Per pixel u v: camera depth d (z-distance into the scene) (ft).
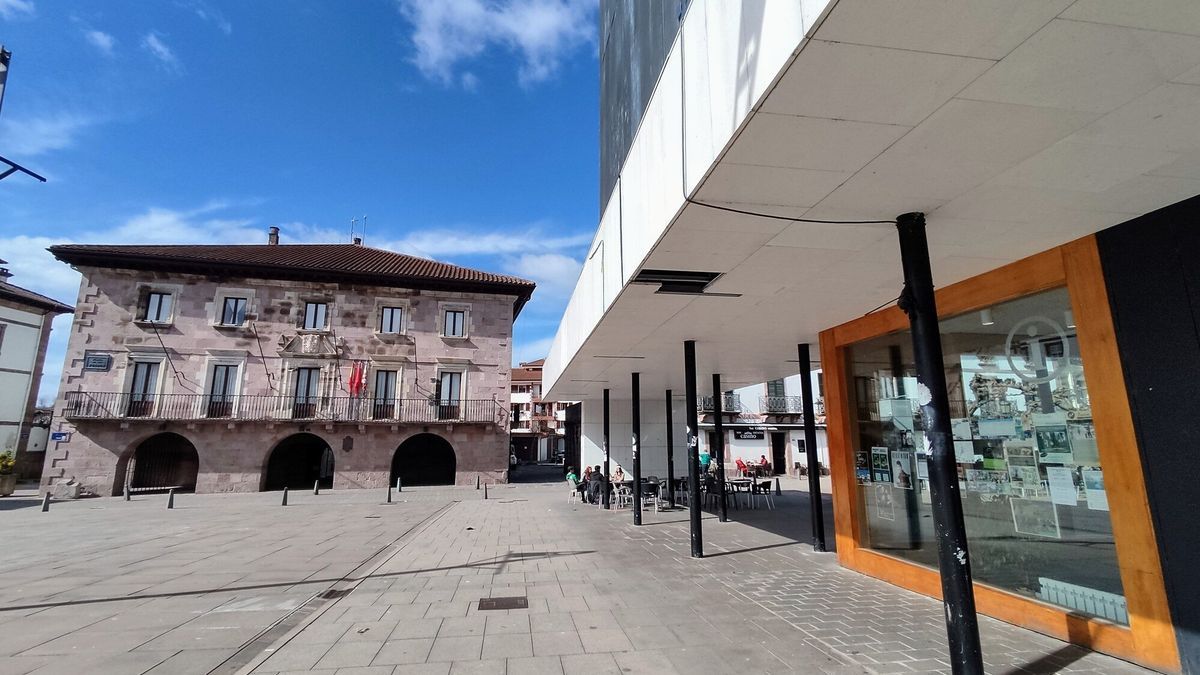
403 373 97.71
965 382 20.88
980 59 8.53
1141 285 14.65
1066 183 12.73
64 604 21.88
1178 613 13.53
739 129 10.43
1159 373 14.19
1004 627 17.66
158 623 19.35
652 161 16.90
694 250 17.02
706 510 52.37
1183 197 13.56
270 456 94.94
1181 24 7.70
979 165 11.87
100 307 88.74
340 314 96.99
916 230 14.37
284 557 31.71
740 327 28.19
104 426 85.25
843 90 9.34
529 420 217.56
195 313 91.81
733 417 110.63
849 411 27.22
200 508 61.41
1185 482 13.53
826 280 20.06
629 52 37.78
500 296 103.81
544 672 14.29
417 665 14.76
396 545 35.24
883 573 23.88
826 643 16.20
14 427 105.81
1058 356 17.21
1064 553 16.76
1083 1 7.28
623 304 23.57
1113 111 9.90
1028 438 18.15
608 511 52.54
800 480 98.53
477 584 23.73
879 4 7.39
